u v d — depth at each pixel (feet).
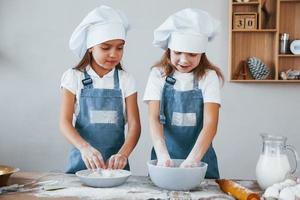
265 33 8.84
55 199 3.72
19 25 9.20
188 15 4.88
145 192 4.01
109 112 5.53
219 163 9.18
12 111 9.36
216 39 8.91
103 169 4.57
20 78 9.28
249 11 8.80
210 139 4.83
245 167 9.16
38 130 9.35
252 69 8.66
